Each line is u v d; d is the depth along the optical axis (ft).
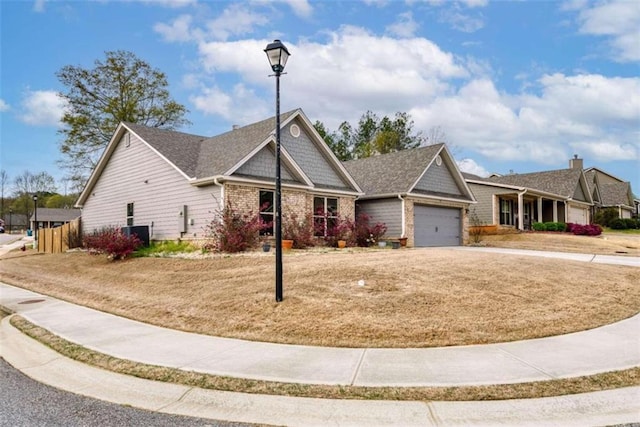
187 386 15.67
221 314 25.73
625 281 34.45
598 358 17.97
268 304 25.99
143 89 116.47
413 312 23.97
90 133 111.55
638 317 25.62
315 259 38.91
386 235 68.39
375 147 150.82
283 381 15.76
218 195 49.44
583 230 93.30
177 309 27.96
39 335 23.66
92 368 18.07
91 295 35.65
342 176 65.31
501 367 16.94
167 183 56.90
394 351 19.34
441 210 74.28
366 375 16.26
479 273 32.17
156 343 21.39
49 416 13.35
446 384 15.23
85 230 76.02
